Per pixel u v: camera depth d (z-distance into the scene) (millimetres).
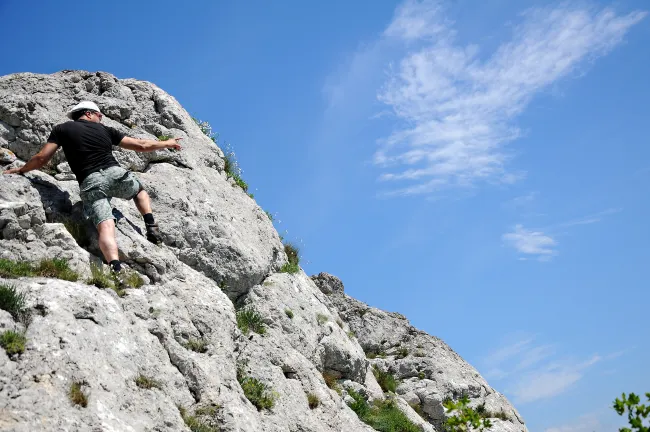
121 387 8547
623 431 7746
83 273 10086
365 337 22938
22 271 9367
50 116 13062
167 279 11344
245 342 12273
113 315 9398
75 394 7840
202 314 11266
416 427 16953
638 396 7855
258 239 15141
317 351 14539
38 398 7484
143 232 12031
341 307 23812
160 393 9062
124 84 15844
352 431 12680
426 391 20344
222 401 9914
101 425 7711
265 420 10859
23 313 8461
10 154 11820
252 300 13648
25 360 7840
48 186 11461
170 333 10352
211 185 14891
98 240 10914
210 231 13422
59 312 8656
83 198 10883
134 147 11648
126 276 10680
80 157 10961
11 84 13805
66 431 7375
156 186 13266
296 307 14664
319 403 12312
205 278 12414
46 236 10312
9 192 10484
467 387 21078
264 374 11828
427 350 22391
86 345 8531
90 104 11797
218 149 16438
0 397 7266
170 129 15641
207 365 10383
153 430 8438
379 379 20188
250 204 15977
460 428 9031
